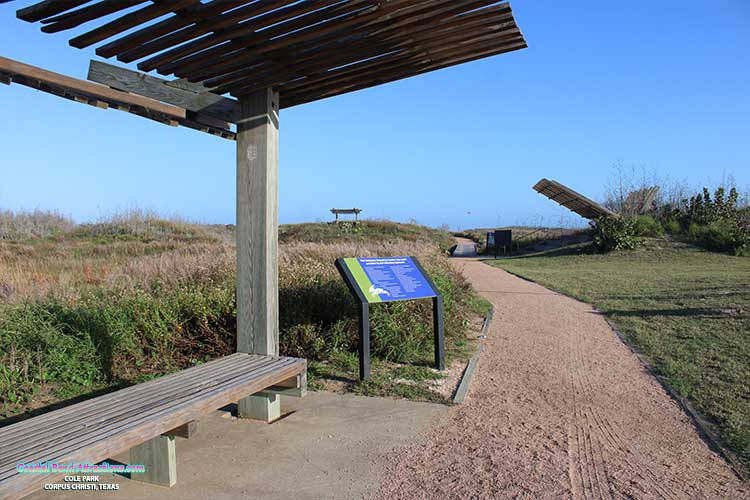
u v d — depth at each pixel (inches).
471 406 208.1
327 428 183.6
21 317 253.6
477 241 1935.3
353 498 137.6
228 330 266.8
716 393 220.2
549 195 1277.1
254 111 181.8
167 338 260.7
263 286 186.1
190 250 567.5
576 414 201.9
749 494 141.5
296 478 148.1
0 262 500.4
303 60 155.3
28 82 144.5
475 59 158.1
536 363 277.0
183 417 132.6
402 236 1430.9
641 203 1331.2
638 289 564.4
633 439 178.4
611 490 142.5
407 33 139.4
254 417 191.6
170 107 170.2
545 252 1261.1
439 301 255.9
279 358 185.0
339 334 271.0
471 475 149.9
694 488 144.5
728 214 1154.0
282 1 121.3
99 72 181.3
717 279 608.4
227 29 134.6
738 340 306.3
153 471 144.6
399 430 182.4
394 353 270.1
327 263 389.7
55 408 200.5
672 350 296.7
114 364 242.2
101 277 399.2
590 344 323.3
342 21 131.1
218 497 137.9
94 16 121.9
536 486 143.9
